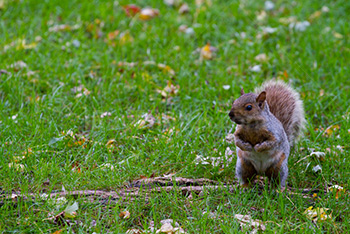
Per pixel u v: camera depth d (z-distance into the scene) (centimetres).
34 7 1600
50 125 926
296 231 665
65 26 1455
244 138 727
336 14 1597
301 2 1692
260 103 706
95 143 892
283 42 1402
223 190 754
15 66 1196
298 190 766
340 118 1008
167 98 1100
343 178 805
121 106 1073
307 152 881
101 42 1400
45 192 739
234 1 1686
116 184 777
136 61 1294
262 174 757
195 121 997
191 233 657
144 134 945
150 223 681
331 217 683
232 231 642
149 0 1712
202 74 1212
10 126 912
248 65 1276
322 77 1220
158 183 779
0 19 1503
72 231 654
